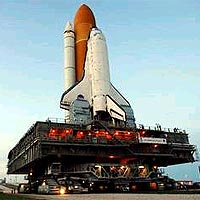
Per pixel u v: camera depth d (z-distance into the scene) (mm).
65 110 63844
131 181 47719
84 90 63406
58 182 43438
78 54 71438
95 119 56031
